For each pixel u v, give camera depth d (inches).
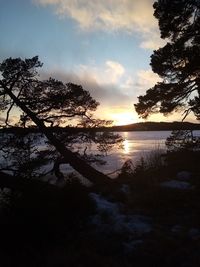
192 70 828.6
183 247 350.0
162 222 436.8
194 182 619.5
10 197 438.0
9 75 735.7
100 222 428.1
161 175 690.8
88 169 786.8
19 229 371.6
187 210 477.4
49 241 373.1
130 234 389.4
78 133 807.1
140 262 325.7
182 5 836.0
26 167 657.6
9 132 719.1
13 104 746.2
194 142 849.5
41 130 759.1
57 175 761.0
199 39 832.9
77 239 377.7
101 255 345.4
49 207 403.5
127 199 534.0
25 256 339.9
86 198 462.9
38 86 775.7
